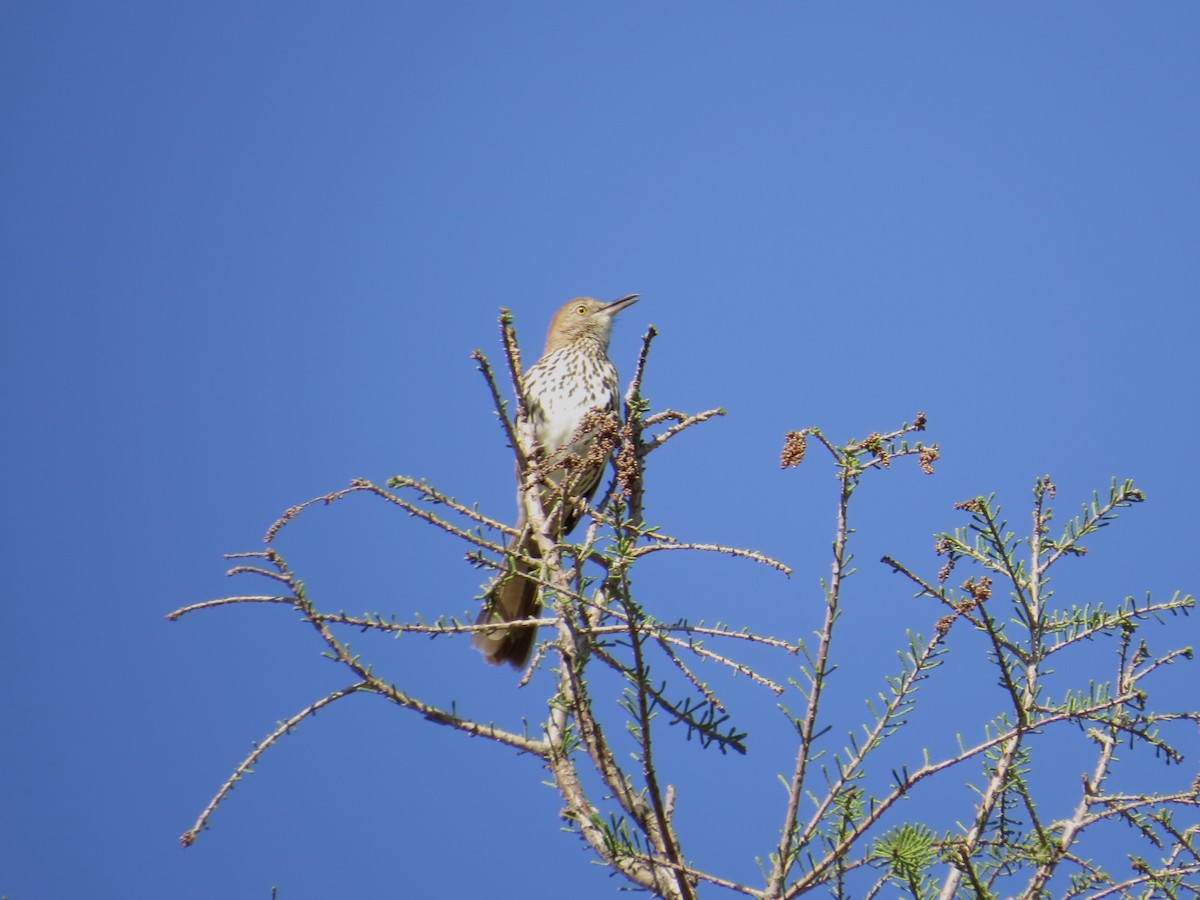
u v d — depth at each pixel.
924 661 8.73
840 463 8.30
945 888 8.62
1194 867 8.68
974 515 9.38
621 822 8.62
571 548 8.56
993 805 8.68
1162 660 9.24
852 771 8.45
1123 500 9.54
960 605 8.76
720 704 8.41
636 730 8.37
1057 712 8.81
